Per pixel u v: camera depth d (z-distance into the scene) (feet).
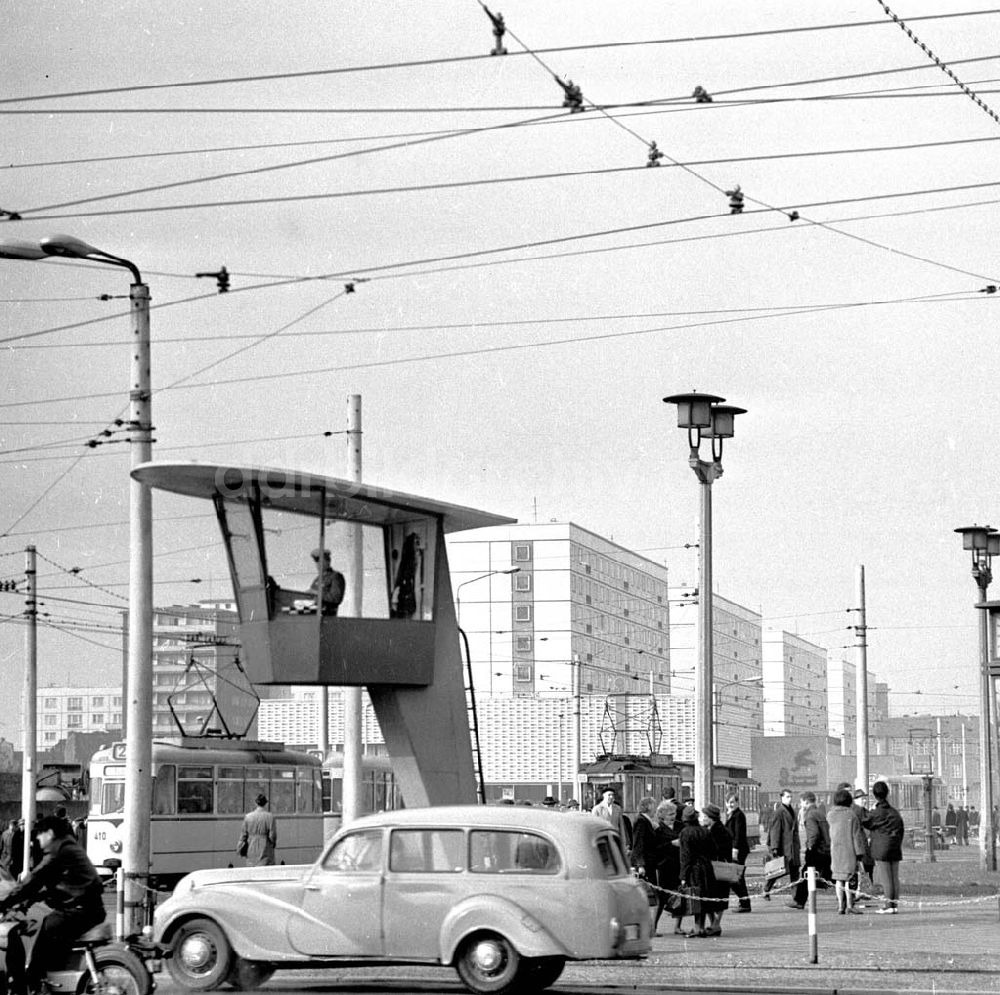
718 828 97.35
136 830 84.99
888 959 78.69
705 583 114.11
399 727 89.61
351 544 87.51
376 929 65.92
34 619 174.70
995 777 157.69
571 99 71.20
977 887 132.46
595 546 418.51
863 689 189.67
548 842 65.00
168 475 83.20
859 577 191.72
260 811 117.08
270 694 398.21
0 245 84.53
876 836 110.52
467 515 92.84
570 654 394.32
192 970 68.08
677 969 76.18
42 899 58.03
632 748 286.25
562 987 69.92
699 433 114.62
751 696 521.65
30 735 173.06
